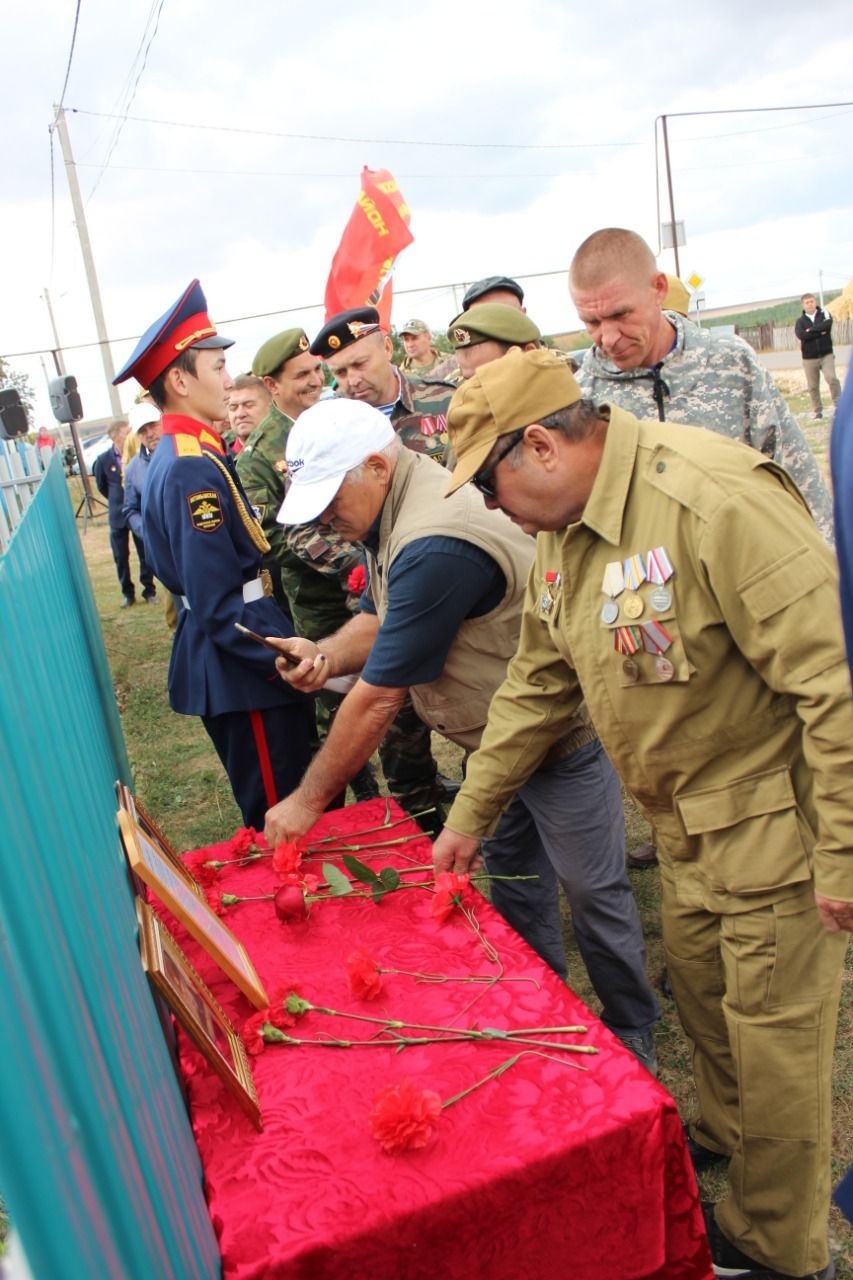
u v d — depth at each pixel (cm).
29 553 164
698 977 190
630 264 275
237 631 275
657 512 161
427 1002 162
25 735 95
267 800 300
